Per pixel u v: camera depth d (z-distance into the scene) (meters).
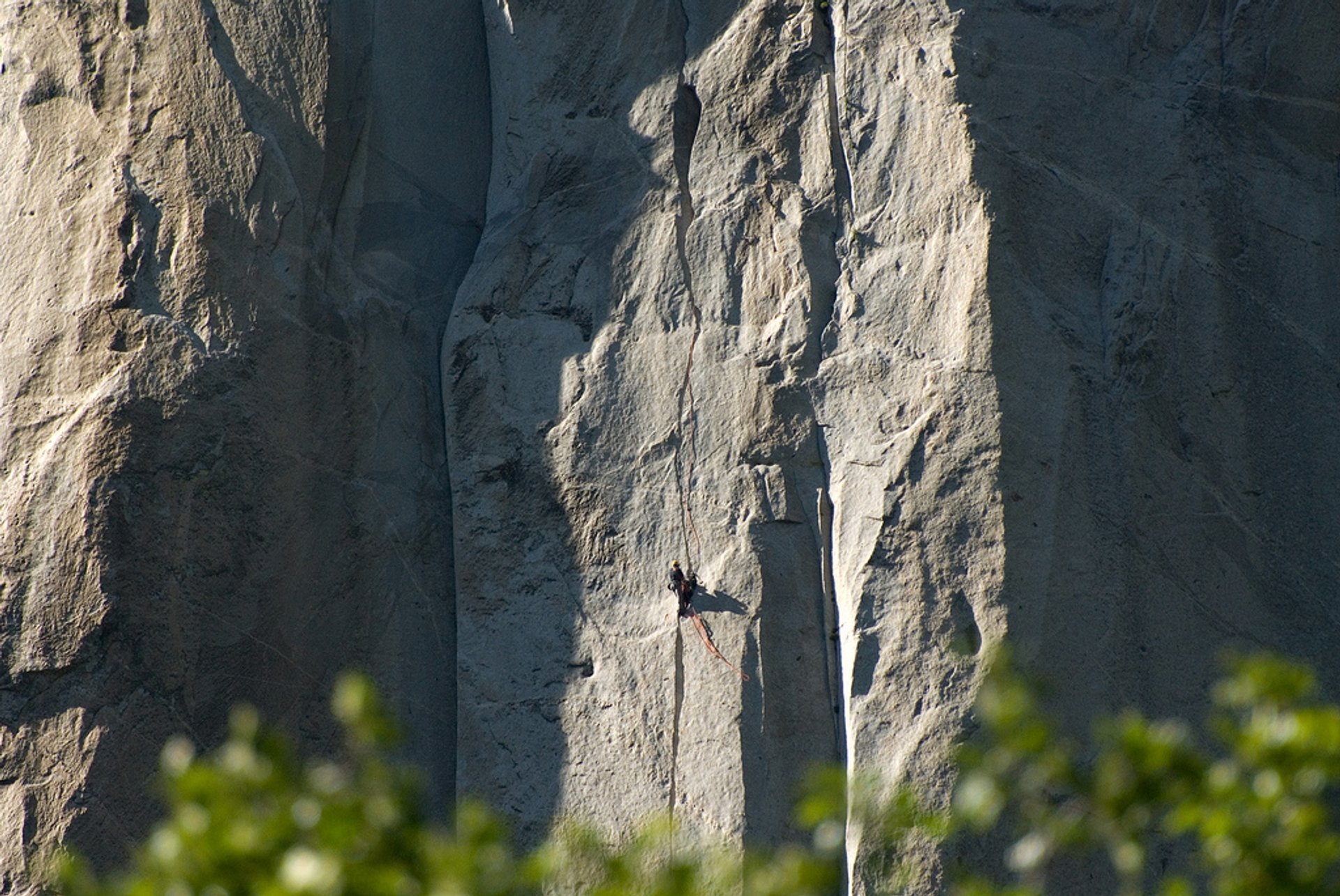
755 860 26.94
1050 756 26.17
